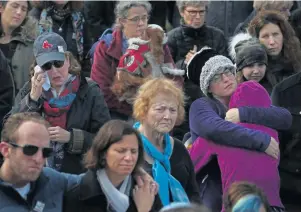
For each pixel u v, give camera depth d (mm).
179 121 15320
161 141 15055
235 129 16016
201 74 17000
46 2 21875
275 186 16062
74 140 15898
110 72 19125
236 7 24844
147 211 13688
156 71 18797
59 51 16078
